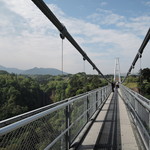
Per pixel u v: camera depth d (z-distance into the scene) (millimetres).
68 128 3059
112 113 6770
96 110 7207
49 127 2264
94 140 3734
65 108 3012
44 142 2104
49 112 2105
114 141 3725
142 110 3471
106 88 13750
